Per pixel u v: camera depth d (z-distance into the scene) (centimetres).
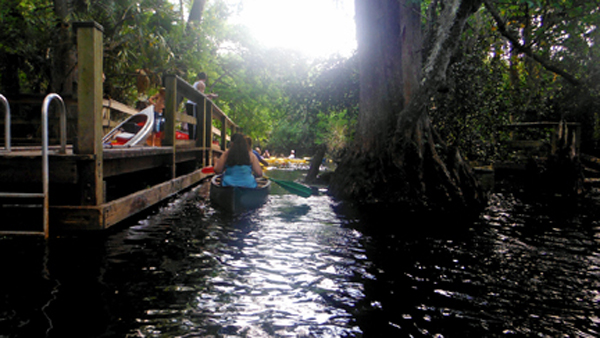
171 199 683
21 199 398
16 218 397
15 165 378
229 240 414
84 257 337
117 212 436
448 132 1030
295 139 3925
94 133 394
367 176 743
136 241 394
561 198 875
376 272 323
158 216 531
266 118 2703
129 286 278
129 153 479
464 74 996
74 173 387
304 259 354
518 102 1224
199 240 409
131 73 1023
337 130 2841
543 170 1023
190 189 834
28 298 252
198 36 1379
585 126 1370
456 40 646
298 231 467
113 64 973
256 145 3859
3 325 215
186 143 832
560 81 1241
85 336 206
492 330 227
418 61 784
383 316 242
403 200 684
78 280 286
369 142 805
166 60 1068
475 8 626
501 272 329
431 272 326
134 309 241
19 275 292
